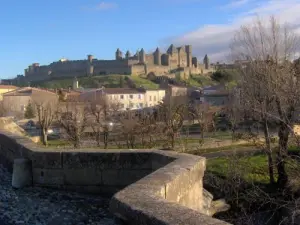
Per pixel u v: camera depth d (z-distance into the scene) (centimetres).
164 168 554
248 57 2358
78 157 787
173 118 3175
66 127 3097
